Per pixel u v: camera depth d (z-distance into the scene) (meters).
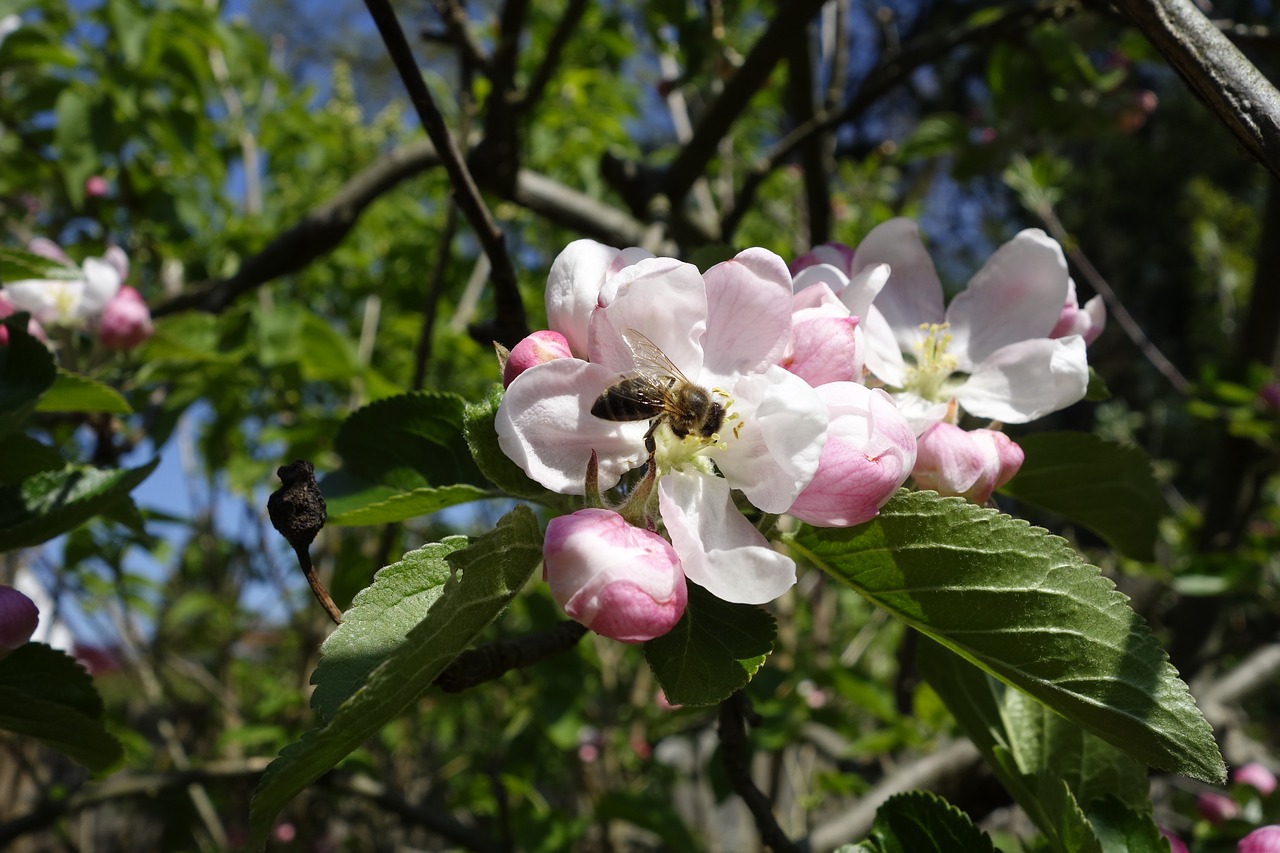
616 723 0.51
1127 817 0.16
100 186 0.41
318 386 0.54
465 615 0.12
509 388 0.13
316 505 0.13
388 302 0.54
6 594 0.16
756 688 0.34
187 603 0.54
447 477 0.18
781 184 0.59
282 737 0.41
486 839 0.31
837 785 0.40
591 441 0.13
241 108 0.54
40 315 0.27
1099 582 0.12
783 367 0.14
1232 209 1.25
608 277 0.14
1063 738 0.17
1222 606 0.41
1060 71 0.40
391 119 0.61
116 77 0.39
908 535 0.13
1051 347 0.16
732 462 0.13
